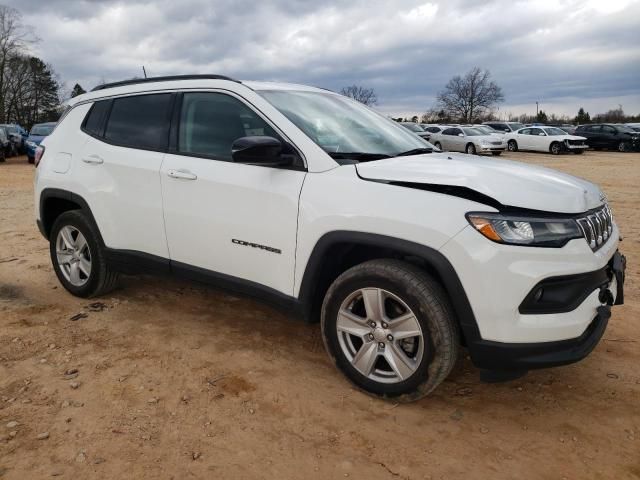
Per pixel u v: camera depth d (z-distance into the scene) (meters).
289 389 3.13
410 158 3.24
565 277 2.61
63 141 4.43
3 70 60.09
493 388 3.20
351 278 2.95
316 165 3.08
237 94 3.46
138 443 2.63
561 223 2.63
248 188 3.27
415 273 2.77
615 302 3.01
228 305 4.41
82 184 4.17
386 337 2.90
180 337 3.81
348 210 2.88
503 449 2.64
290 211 3.10
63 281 4.55
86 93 4.46
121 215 3.97
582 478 2.44
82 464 2.48
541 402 3.05
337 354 3.10
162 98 3.86
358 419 2.86
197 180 3.49
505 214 2.60
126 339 3.77
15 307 4.34
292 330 3.96
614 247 3.03
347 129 3.52
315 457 2.56
